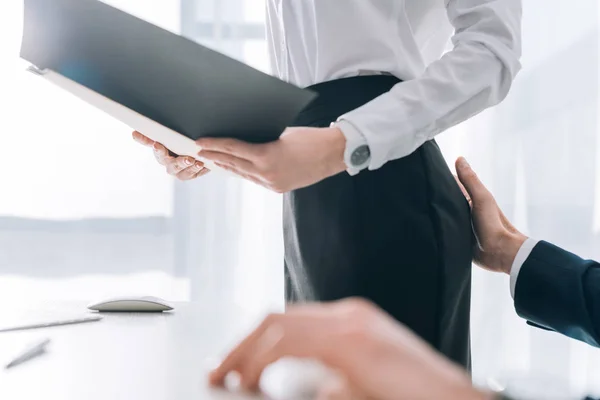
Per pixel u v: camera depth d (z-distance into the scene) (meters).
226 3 2.73
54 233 2.72
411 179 1.00
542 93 2.82
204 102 0.76
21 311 1.16
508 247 1.05
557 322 0.94
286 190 0.88
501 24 0.97
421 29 1.10
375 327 0.36
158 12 2.72
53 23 0.79
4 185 2.70
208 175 2.73
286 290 1.18
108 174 2.73
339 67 1.05
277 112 0.78
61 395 0.61
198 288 2.73
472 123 2.79
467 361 1.06
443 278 0.99
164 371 0.70
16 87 2.68
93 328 1.00
